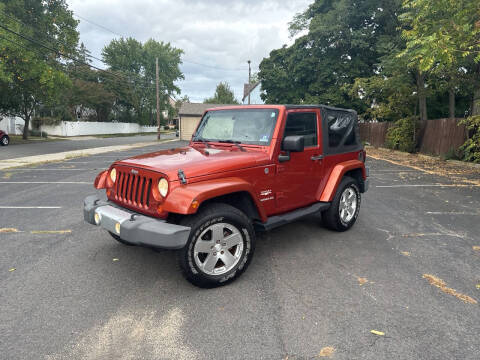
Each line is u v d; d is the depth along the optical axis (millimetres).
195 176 3271
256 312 3016
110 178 3924
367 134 26594
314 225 5578
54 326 2791
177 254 3230
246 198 3752
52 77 23547
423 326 2809
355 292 3369
